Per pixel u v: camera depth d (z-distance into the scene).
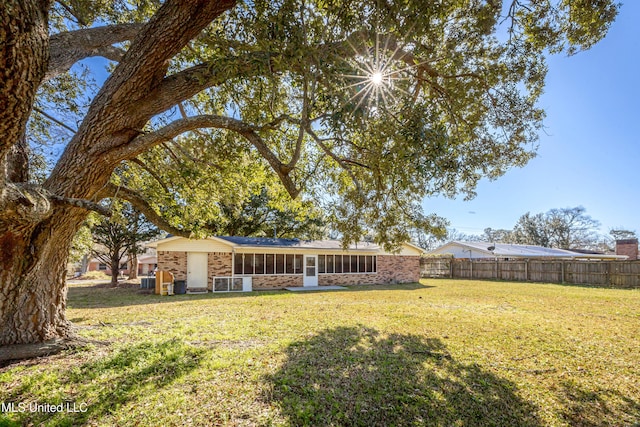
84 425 2.69
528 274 19.59
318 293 12.80
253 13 3.13
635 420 2.97
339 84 3.31
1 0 1.39
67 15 4.95
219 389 3.40
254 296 11.73
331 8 3.16
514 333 5.98
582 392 3.52
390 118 3.62
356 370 4.03
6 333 4.14
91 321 6.83
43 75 1.80
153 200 6.27
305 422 2.83
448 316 7.61
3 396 3.15
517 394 3.45
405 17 3.15
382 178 4.53
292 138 5.89
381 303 9.80
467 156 4.92
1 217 2.40
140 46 3.12
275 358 4.39
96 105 3.37
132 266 22.11
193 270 13.66
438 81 4.90
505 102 4.93
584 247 38.38
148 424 2.71
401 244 5.38
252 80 3.60
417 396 3.37
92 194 3.66
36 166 6.25
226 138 5.24
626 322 7.07
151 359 4.19
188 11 2.94
